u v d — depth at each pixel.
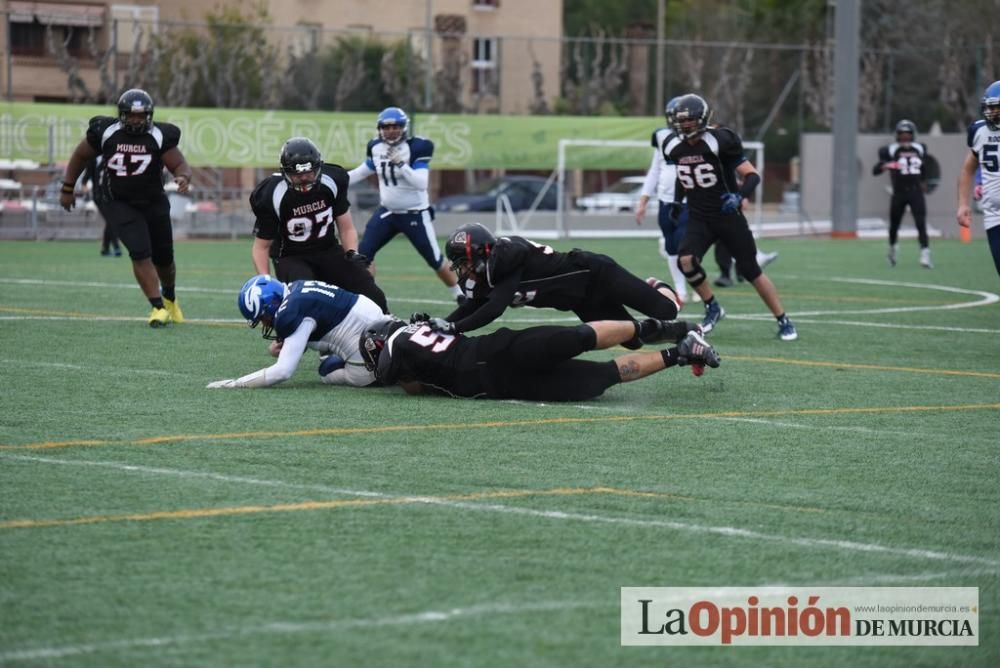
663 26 183.75
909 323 50.91
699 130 43.59
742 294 62.50
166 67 102.62
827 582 18.83
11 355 38.25
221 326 45.88
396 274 71.25
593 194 121.94
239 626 16.70
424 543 20.17
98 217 98.94
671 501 22.83
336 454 25.91
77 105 96.88
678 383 35.19
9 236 96.38
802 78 119.88
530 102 113.50
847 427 29.70
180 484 23.44
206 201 105.25
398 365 31.59
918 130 125.44
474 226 31.77
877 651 16.58
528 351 30.81
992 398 34.00
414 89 106.31
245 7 145.12
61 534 20.41
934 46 139.75
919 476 25.11
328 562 19.20
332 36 115.88
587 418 29.91
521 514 21.83
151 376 34.88
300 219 38.47
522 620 17.08
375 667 15.48
